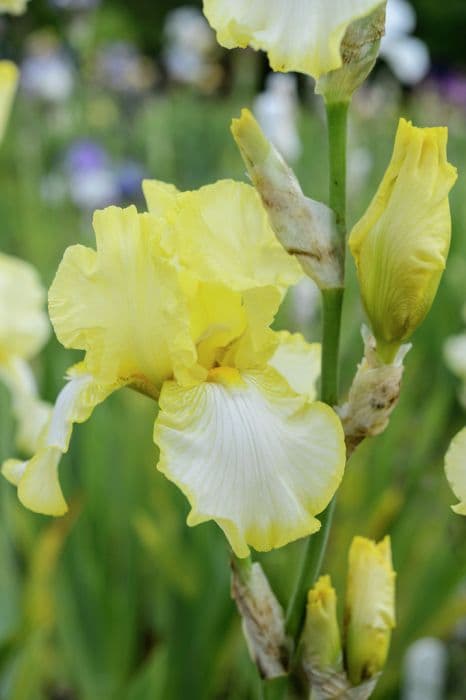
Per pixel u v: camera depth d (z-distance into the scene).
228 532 0.68
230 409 0.71
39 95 3.43
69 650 1.20
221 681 1.23
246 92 3.18
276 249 0.74
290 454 0.70
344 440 0.71
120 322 0.72
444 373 1.81
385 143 3.13
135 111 4.19
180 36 4.19
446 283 1.93
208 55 4.21
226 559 1.17
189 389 0.72
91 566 1.20
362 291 0.72
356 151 2.42
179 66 4.18
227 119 3.32
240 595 0.74
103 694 1.20
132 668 1.23
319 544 0.74
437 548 1.24
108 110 3.78
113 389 0.73
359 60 0.69
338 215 0.71
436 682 1.28
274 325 1.55
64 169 2.79
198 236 0.73
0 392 1.24
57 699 1.40
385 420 0.72
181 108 3.85
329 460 0.69
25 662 1.05
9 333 1.20
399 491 1.38
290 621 0.74
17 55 4.11
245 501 0.68
